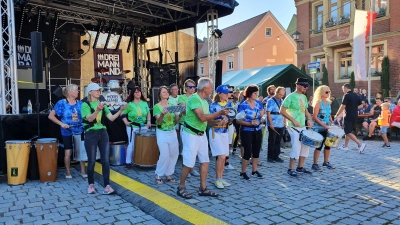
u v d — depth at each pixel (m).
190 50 13.00
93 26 14.31
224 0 10.60
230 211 4.36
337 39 18.81
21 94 11.88
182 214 4.15
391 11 16.45
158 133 5.63
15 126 6.35
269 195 5.05
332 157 8.05
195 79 12.04
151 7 12.06
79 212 4.41
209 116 4.53
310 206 4.54
